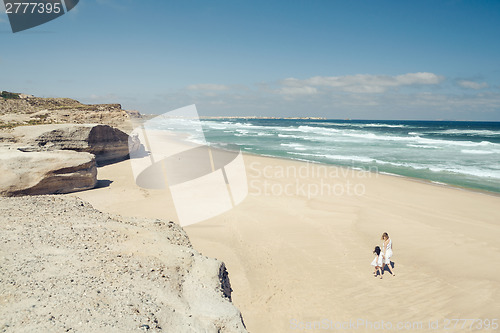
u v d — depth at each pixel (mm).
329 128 91312
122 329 3299
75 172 15516
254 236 11898
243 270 9469
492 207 15766
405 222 13773
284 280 9086
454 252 11047
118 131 23844
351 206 15797
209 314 4043
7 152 14680
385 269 9922
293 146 41531
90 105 40219
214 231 12180
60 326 3166
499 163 27969
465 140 51062
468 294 8539
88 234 5625
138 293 4059
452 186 19922
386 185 19875
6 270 4086
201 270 5117
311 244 11453
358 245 11508
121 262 4781
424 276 9531
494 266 10055
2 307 3346
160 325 3568
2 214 6141
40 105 47688
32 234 5293
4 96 48500
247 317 7473
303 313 7707
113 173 20281
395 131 78125
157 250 5434
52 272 4203
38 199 7535
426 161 29016
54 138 19766
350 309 7934
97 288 3988
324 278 9297
